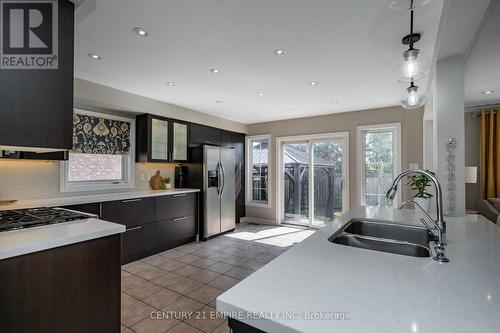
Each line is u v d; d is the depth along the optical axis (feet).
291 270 2.99
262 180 19.93
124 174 13.52
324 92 12.17
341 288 2.53
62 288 4.64
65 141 5.14
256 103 14.20
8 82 4.54
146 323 6.78
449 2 5.09
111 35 7.11
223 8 5.93
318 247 3.91
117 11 6.03
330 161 17.01
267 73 9.85
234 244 13.99
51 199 9.99
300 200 18.38
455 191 7.63
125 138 13.35
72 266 4.78
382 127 14.97
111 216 10.71
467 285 2.61
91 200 10.02
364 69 9.44
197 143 16.28
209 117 17.04
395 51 8.05
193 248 13.34
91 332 5.03
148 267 10.70
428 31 6.87
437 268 3.07
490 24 6.11
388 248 4.83
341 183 16.52
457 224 5.74
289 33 7.01
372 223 6.27
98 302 5.16
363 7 5.87
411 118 13.97
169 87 11.51
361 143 15.69
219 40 7.41
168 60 8.72
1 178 9.46
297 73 9.87
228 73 9.86
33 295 4.28
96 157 12.39
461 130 7.59
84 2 5.37
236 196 19.35
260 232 16.58
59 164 10.96
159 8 5.92
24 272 4.19
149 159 13.34
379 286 2.58
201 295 8.29
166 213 13.07
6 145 4.58
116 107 12.07
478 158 15.23
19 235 4.69
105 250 5.30
